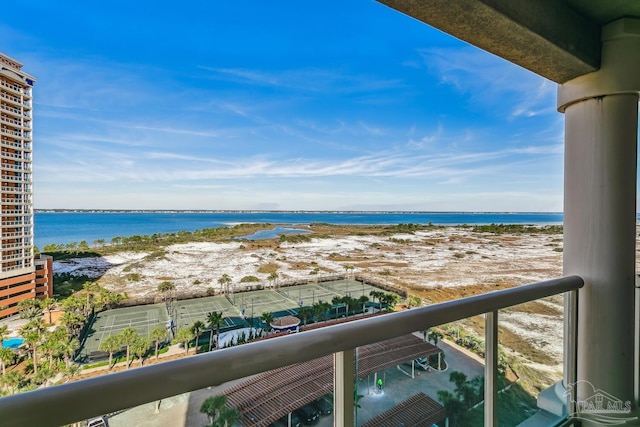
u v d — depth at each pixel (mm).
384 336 763
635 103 1348
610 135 1334
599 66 1347
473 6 971
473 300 987
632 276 1330
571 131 1454
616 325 1312
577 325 1378
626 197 1322
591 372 1347
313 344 649
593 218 1361
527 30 1092
